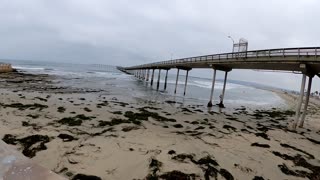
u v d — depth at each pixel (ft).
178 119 68.90
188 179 29.99
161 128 54.95
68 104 75.15
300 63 66.08
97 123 54.03
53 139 39.60
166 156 35.94
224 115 86.69
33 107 63.93
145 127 54.03
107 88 147.95
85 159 33.32
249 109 119.44
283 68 81.71
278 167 37.99
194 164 34.19
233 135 54.39
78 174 28.68
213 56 107.65
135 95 125.29
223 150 43.04
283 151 46.75
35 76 179.22
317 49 60.08
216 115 84.33
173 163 33.73
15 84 118.83
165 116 71.92
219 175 32.07
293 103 188.55
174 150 39.09
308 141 58.54
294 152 47.01
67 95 97.30
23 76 168.14
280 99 234.38
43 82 143.23
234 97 196.13
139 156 35.45
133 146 39.65
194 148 41.86
